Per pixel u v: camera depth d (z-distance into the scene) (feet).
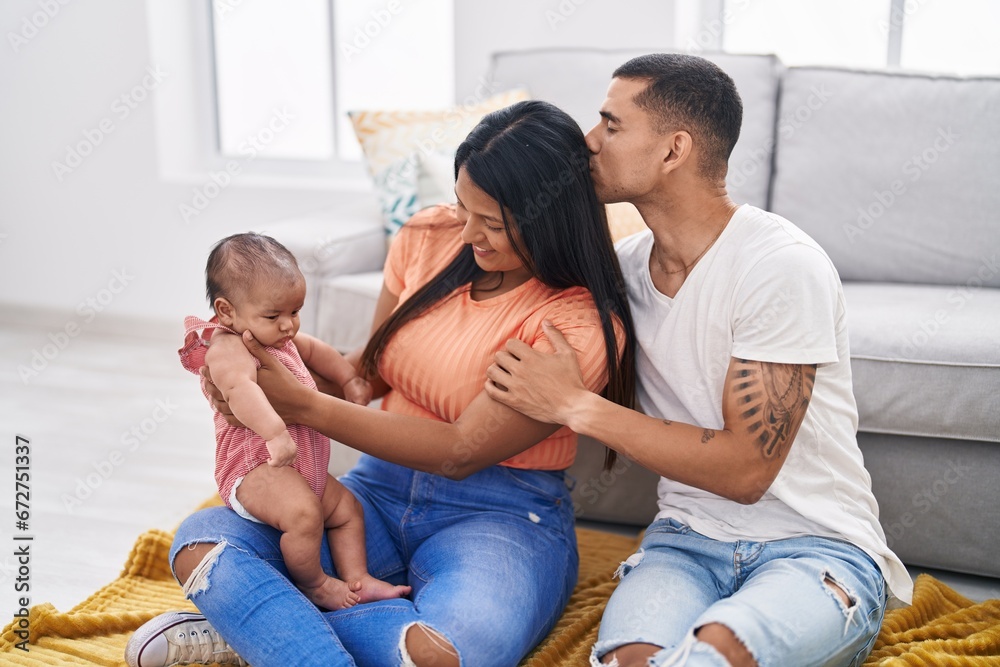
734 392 4.89
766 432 4.83
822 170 8.16
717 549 5.18
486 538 5.30
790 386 4.83
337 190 11.28
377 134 8.97
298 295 5.18
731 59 8.57
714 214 5.19
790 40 10.27
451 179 8.38
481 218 5.06
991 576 6.61
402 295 5.91
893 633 5.81
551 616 5.39
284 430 4.91
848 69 8.29
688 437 4.90
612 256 5.38
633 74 5.06
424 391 5.55
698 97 4.93
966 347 6.31
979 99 7.90
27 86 11.94
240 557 4.95
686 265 5.30
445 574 5.10
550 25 10.45
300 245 7.87
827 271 4.94
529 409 5.06
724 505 5.27
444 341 5.49
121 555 7.01
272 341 5.17
